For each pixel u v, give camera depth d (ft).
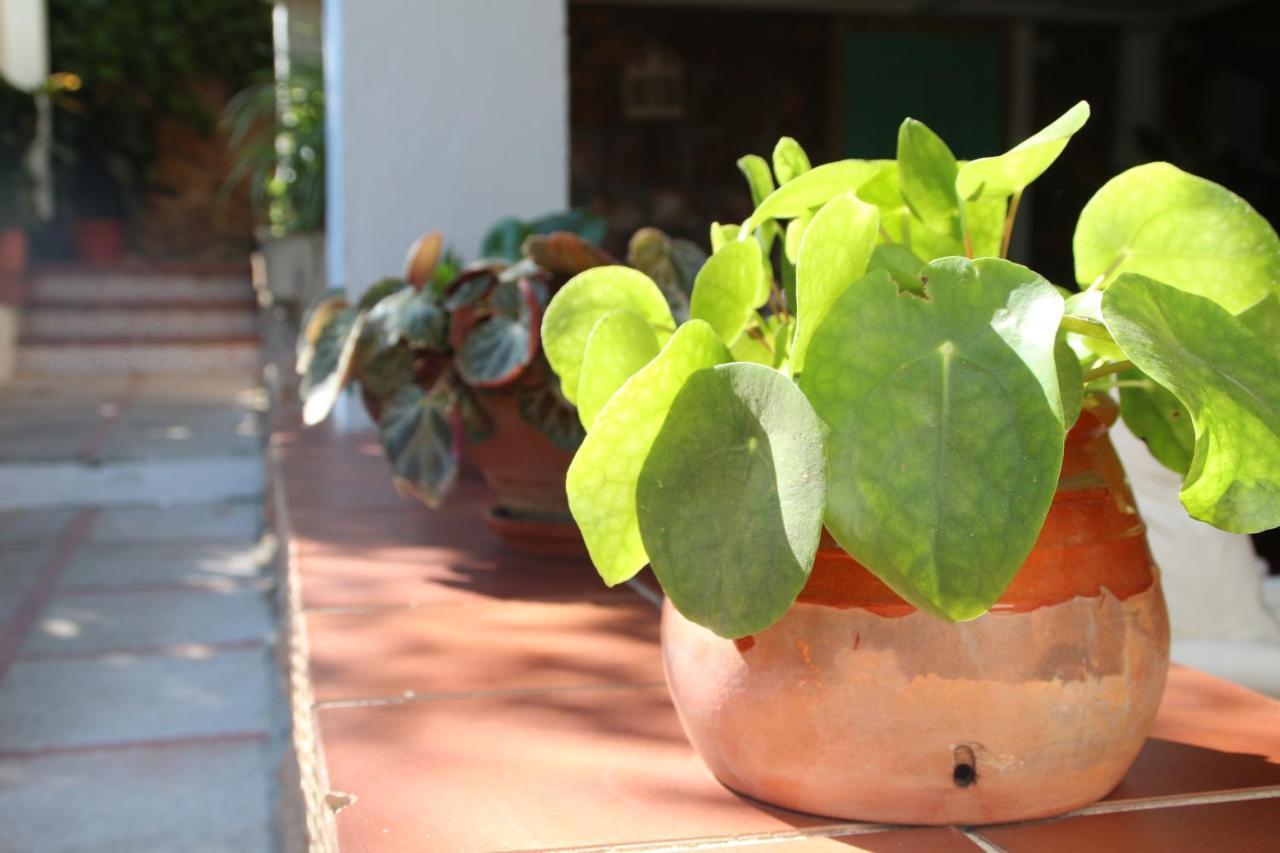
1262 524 2.09
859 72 29.55
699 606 2.27
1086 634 2.58
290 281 19.35
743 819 2.81
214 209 39.96
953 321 2.22
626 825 2.80
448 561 5.99
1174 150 28.32
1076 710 2.57
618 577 2.46
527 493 5.93
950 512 2.15
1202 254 2.55
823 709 2.59
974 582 2.13
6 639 11.66
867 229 2.32
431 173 10.86
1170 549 6.05
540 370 5.38
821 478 2.12
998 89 29.89
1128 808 2.84
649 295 2.88
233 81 39.96
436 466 5.55
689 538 2.30
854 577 2.55
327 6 12.14
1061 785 2.65
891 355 2.23
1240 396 2.08
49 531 15.88
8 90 32.24
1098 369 2.66
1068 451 2.67
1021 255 29.91
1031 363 2.14
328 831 2.84
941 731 2.55
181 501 17.54
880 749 2.58
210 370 31.48
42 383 28.50
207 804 8.12
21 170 33.17
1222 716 3.51
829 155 29.63
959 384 2.19
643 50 29.07
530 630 4.70
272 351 20.11
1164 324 2.14
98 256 36.60
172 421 23.11
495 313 5.56
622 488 2.39
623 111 29.19
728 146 29.66
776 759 2.70
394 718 3.60
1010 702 2.52
